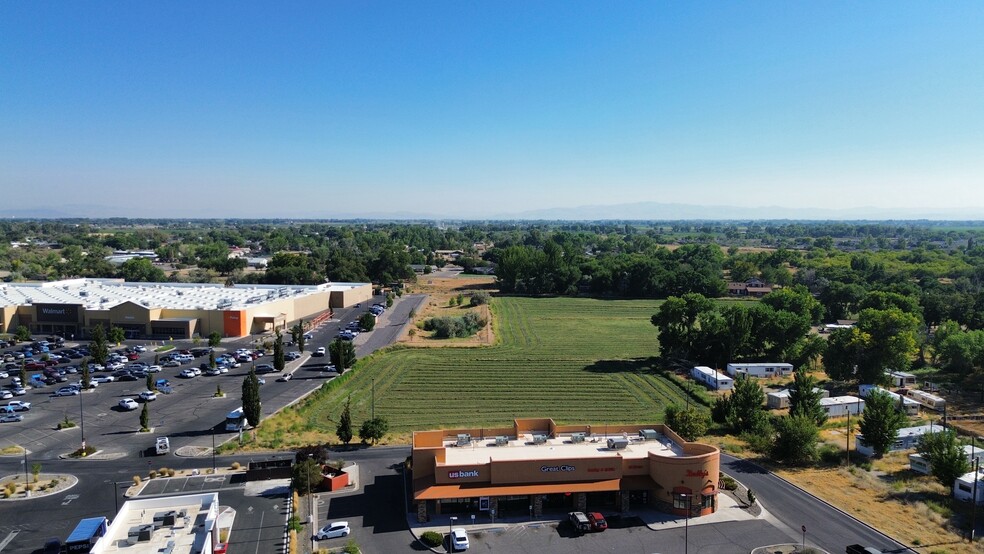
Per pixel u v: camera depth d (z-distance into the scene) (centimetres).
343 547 5484
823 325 17538
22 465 7181
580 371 12219
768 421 8775
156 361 12088
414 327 16425
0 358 12344
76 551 4862
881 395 8244
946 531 5900
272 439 8119
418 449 6253
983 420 9556
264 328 15425
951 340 12381
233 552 5381
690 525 5972
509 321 18175
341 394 10438
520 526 5934
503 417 9300
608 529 5888
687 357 13338
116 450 7681
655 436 7062
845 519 6125
